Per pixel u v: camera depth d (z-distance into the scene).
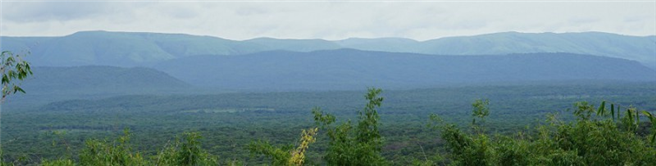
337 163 15.62
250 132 131.75
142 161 17.05
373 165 15.59
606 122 14.31
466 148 15.65
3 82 11.95
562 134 15.09
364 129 16.45
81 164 17.23
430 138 77.25
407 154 60.69
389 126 124.94
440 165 21.62
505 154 14.94
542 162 14.47
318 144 64.19
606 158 14.11
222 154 72.69
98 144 17.41
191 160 16.97
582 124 14.55
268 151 16.34
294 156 16.14
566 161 13.91
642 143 14.18
